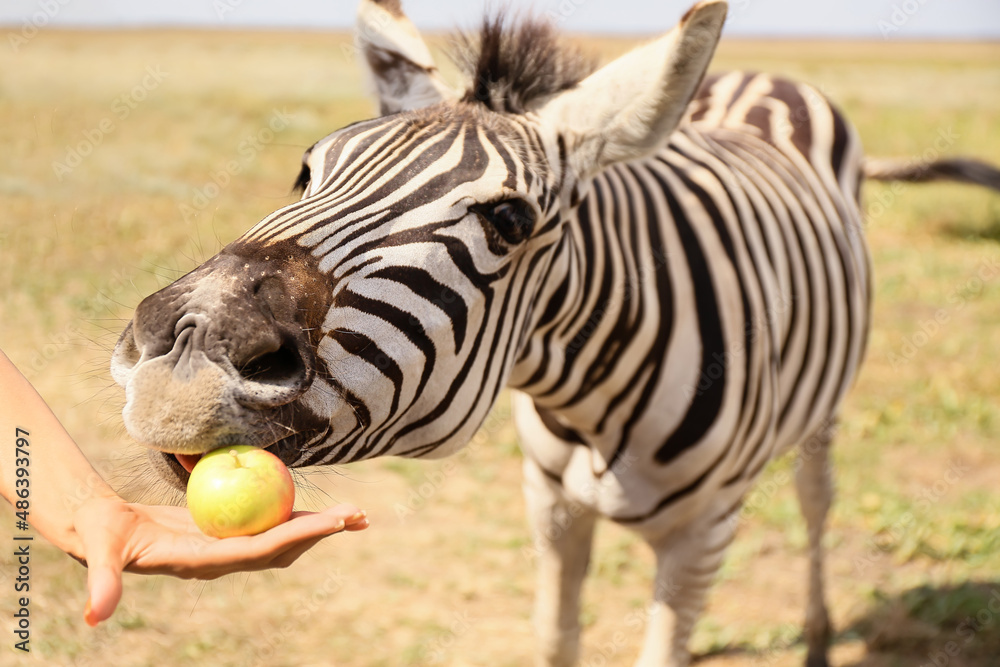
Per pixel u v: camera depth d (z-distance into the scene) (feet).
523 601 12.03
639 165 8.05
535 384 7.11
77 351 15.80
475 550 13.02
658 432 7.53
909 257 26.71
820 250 9.71
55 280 19.19
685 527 8.08
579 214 6.83
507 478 15.14
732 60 115.96
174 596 11.23
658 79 5.84
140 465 5.03
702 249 7.89
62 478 3.95
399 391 5.25
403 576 12.33
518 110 6.11
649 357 7.34
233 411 4.34
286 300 4.66
